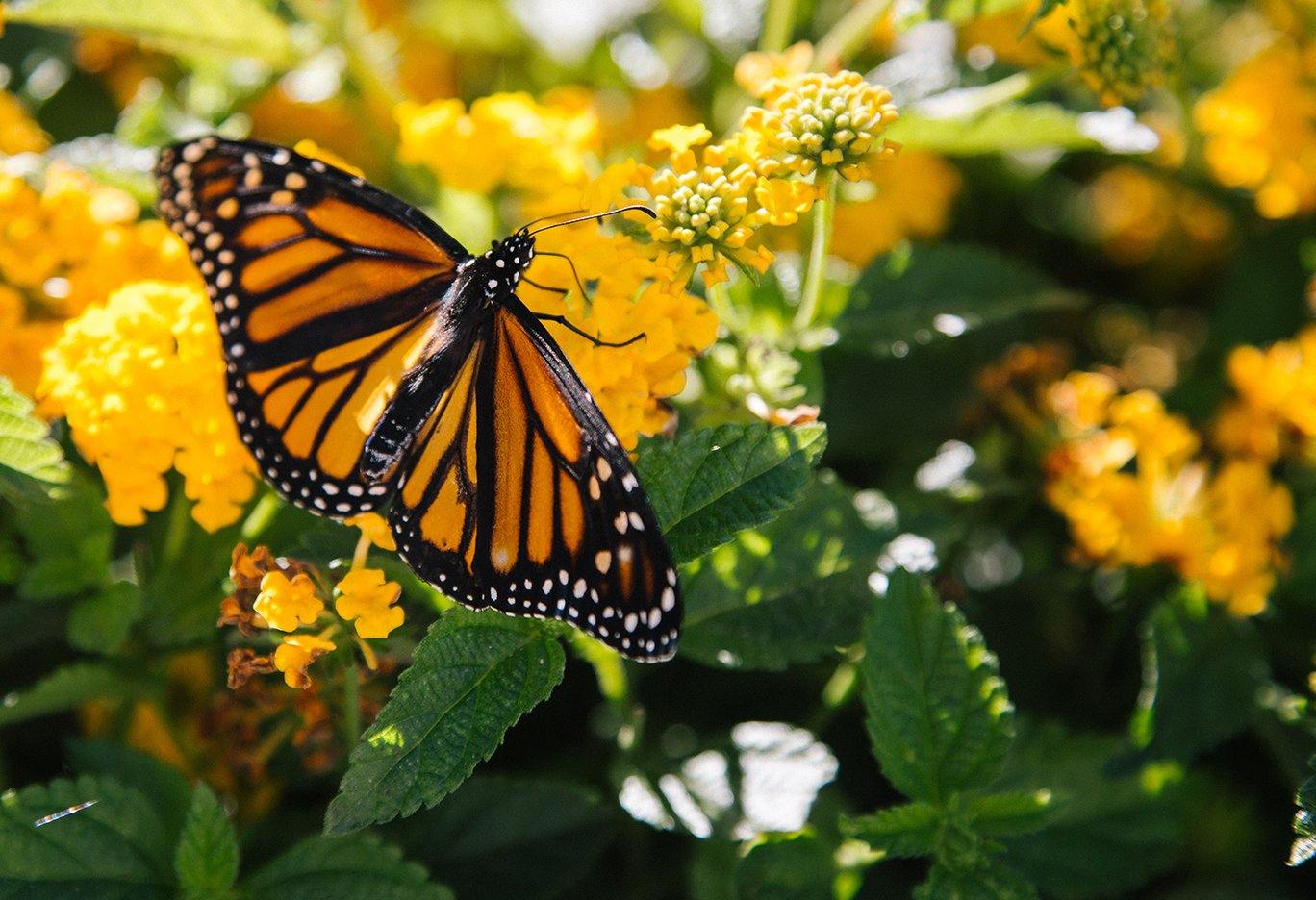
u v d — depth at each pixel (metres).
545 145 0.58
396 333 0.52
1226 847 0.60
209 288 0.51
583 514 0.51
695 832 0.56
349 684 0.54
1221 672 0.57
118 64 0.65
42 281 0.57
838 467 0.63
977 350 0.64
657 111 0.65
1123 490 0.59
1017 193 0.67
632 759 0.57
